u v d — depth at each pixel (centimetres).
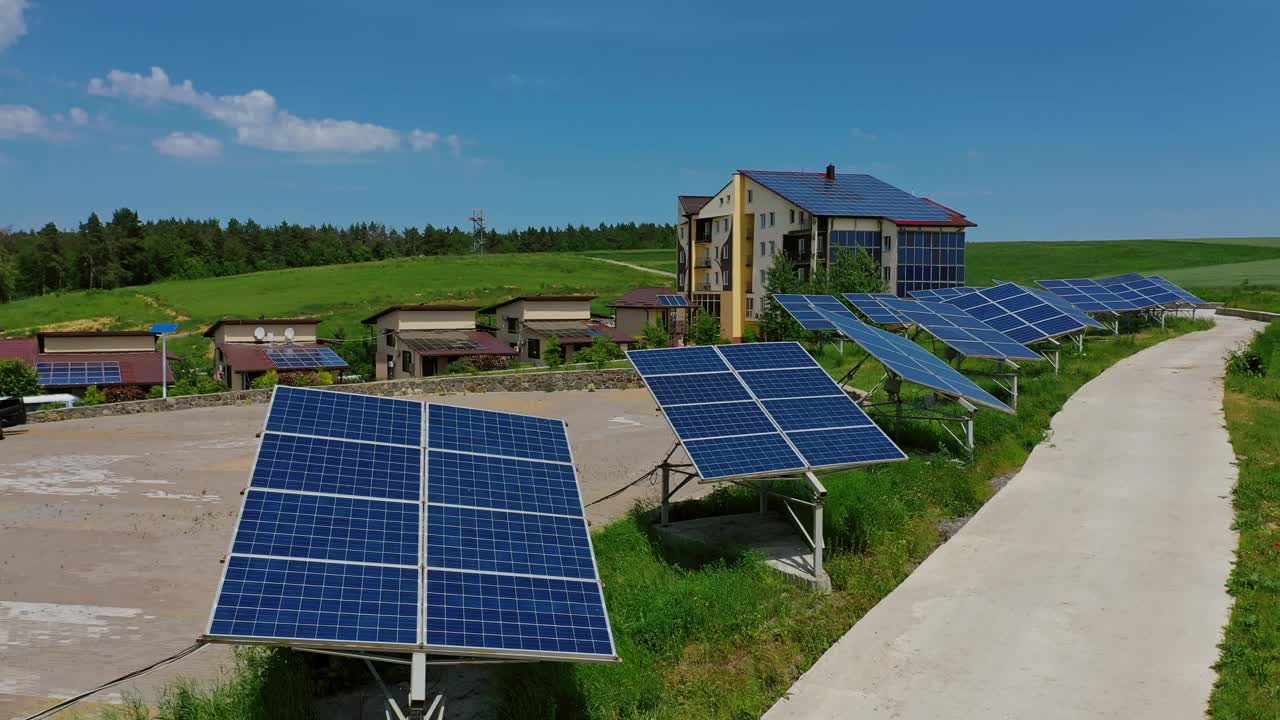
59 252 16075
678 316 7394
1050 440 2425
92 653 1394
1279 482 1908
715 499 2030
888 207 6488
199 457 2841
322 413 1230
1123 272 12106
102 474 2605
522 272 13750
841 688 1198
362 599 930
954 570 1582
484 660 955
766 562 1614
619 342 6538
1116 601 1414
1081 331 3909
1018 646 1287
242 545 945
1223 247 15075
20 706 1210
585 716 1112
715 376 1889
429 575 998
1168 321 4956
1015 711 1116
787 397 1847
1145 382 3178
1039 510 1872
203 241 17825
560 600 1039
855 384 3438
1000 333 3225
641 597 1428
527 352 6631
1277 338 3816
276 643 848
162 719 1121
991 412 2584
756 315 7088
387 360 6469
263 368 5331
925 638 1328
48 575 1741
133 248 16388
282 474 1077
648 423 3366
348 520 1044
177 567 1802
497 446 1339
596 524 2011
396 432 1263
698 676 1246
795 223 6550
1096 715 1096
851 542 1711
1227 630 1285
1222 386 3038
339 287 12181
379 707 1137
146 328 9525
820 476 2034
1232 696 1097
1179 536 1678
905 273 6291
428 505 1127
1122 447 2322
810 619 1411
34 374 4519
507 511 1184
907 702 1152
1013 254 15338
